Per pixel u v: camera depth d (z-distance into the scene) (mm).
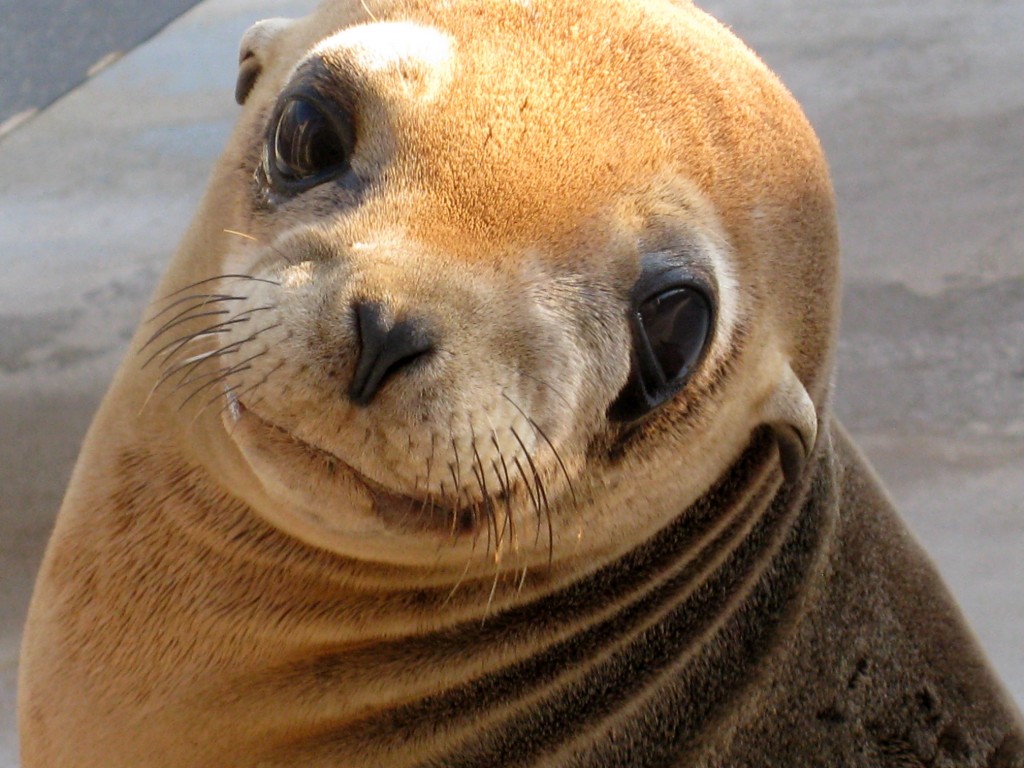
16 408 1455
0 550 1304
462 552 882
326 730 944
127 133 1849
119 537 923
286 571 910
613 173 843
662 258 853
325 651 931
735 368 903
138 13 1414
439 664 942
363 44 847
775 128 913
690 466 919
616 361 854
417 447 816
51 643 936
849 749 999
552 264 838
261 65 955
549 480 868
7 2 1361
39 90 1363
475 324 820
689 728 983
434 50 845
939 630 1025
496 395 824
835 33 2172
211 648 922
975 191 1843
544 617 946
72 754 938
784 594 987
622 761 980
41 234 1711
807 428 926
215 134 1862
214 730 932
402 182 831
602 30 867
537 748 969
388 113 836
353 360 807
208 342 885
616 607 957
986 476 1468
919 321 1668
